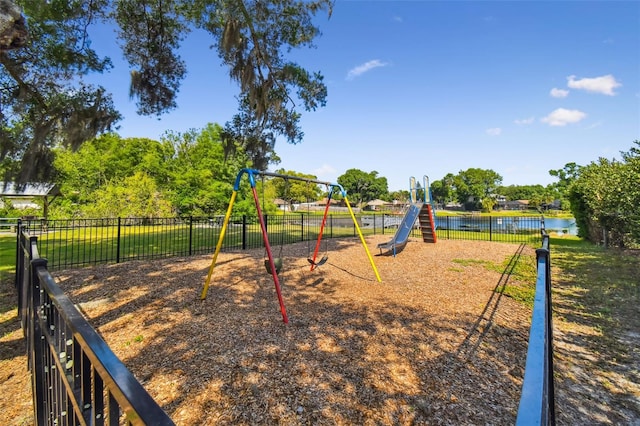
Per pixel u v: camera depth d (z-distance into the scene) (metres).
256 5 7.01
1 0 2.62
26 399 2.36
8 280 5.60
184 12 6.93
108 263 7.12
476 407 2.16
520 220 15.88
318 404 2.16
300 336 3.22
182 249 9.66
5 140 5.99
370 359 2.78
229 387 2.32
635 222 8.66
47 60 6.05
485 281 5.74
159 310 3.94
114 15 6.48
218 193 22.16
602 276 6.13
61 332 1.34
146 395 0.71
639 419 2.16
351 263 7.32
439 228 18.00
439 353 2.92
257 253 8.52
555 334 3.53
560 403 2.31
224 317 3.73
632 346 3.22
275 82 7.95
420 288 5.21
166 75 7.07
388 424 1.99
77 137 6.05
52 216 19.27
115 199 17.58
